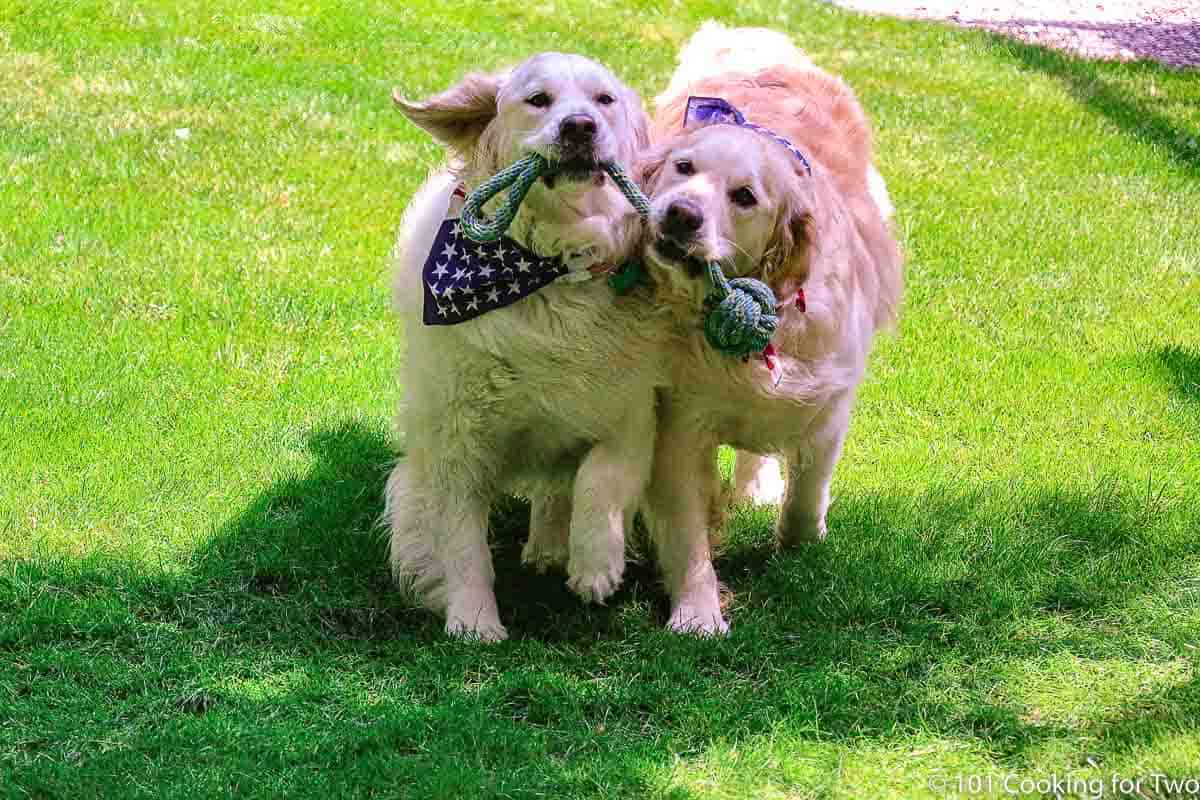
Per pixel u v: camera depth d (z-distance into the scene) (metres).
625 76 6.77
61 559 3.64
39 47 6.31
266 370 4.27
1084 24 8.97
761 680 3.45
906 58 7.57
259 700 3.35
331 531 3.76
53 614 3.50
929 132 6.35
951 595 3.62
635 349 3.43
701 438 3.54
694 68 4.05
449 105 3.43
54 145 5.26
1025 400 4.29
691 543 3.58
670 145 3.43
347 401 4.17
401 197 5.09
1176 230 5.31
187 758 3.21
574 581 3.48
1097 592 3.62
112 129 5.46
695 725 3.30
